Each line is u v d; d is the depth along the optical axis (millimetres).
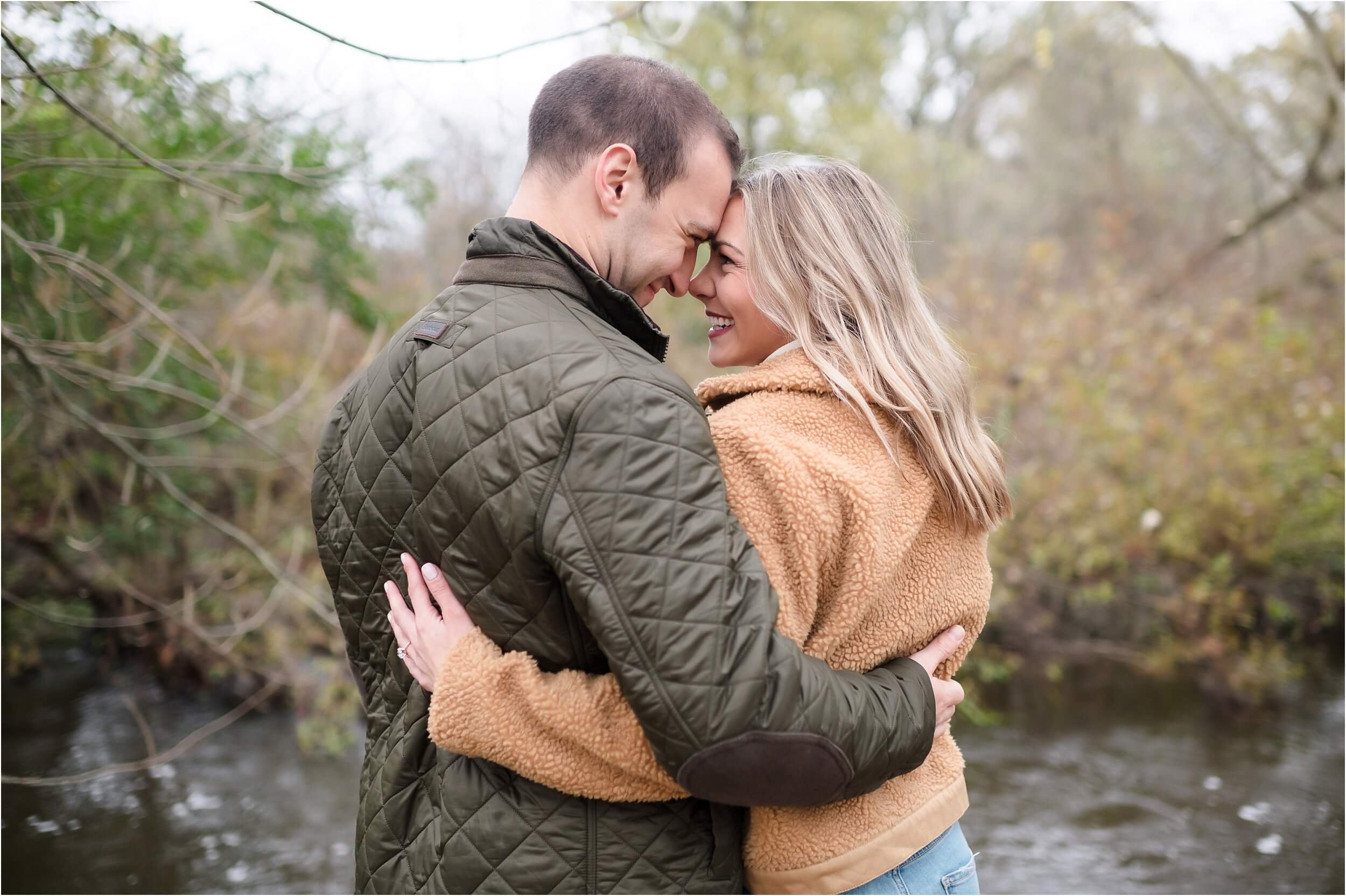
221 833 3822
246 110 3156
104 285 3309
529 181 1266
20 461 4008
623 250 1267
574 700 1037
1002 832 3865
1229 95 8109
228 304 4754
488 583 1058
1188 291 7590
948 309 6145
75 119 2887
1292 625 5547
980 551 1360
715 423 1191
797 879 1204
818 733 987
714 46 8430
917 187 9453
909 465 1251
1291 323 6703
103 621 4281
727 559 998
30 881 3412
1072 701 5254
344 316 4953
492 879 1090
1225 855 3680
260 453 5012
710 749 947
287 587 4348
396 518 1151
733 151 1359
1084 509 5438
